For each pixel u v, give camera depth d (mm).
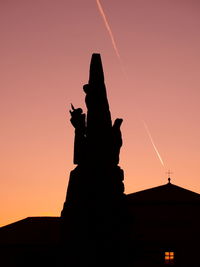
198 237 71812
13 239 80938
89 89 40406
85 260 37094
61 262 37688
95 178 38875
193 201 73688
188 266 70625
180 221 72750
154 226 72750
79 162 39656
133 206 74188
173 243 71688
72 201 38594
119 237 37938
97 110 40094
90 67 40844
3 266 79375
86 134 40031
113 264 37250
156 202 73938
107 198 38438
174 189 76188
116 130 40406
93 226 37656
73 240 37625
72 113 40469
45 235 81562
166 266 70562
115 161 40000
